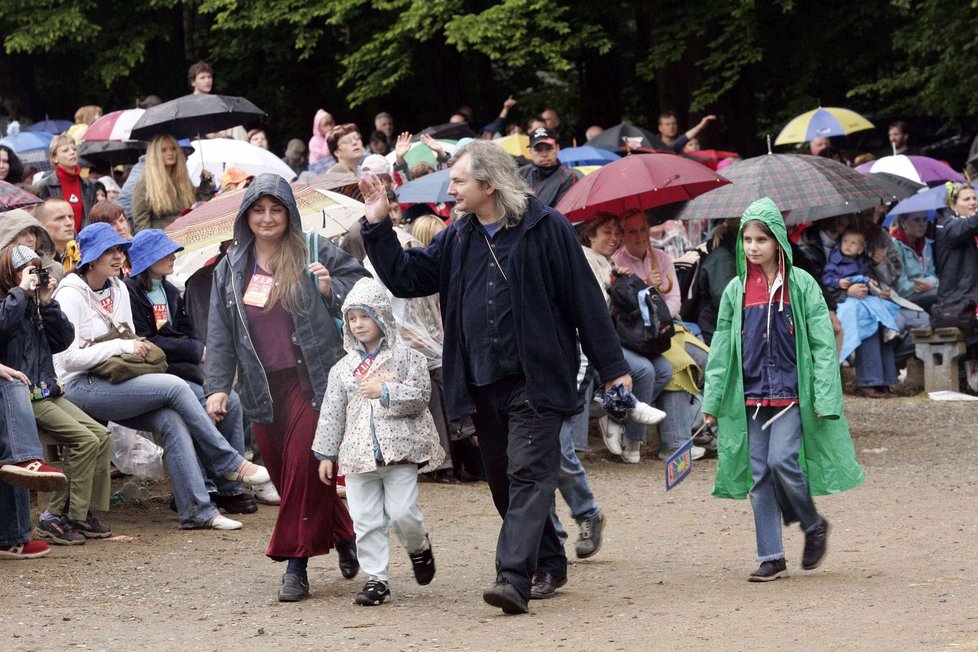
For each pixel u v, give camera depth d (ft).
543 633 37.58
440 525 58.03
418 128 186.60
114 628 40.22
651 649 34.65
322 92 188.65
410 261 41.73
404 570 49.19
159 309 59.77
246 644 37.68
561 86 188.55
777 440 44.16
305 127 190.39
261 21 164.66
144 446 59.82
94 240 57.26
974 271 95.86
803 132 132.98
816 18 166.61
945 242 95.86
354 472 42.06
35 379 52.47
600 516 49.24
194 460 57.11
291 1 164.25
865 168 116.16
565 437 48.03
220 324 44.14
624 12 168.14
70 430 53.98
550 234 40.70
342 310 43.04
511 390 40.86
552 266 40.70
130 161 101.19
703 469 71.87
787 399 44.19
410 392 42.24
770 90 174.09
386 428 42.14
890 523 54.90
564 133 185.06
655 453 76.38
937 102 154.61
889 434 80.69
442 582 46.57
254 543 54.44
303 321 43.27
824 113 133.80
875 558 47.83
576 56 168.14
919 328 97.50
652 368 71.36
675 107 167.84
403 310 67.21
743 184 75.87
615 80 186.50
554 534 43.39
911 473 67.77
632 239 72.49
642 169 69.00
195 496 56.70
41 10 171.42
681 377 72.84
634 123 196.95
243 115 85.71
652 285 72.13
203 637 38.78
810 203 75.05
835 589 42.22
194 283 58.95
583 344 41.42
